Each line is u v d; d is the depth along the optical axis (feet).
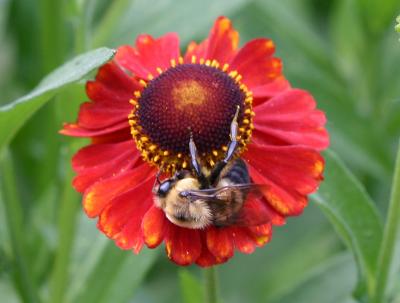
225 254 0.64
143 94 0.68
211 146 0.66
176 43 0.72
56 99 0.81
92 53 0.66
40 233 0.92
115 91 0.70
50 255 0.91
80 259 0.87
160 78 0.68
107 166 0.68
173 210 0.64
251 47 0.71
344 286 0.86
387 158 0.98
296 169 0.67
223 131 0.66
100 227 0.65
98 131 0.69
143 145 0.67
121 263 0.85
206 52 0.72
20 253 0.82
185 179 0.65
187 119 0.66
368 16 1.01
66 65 0.69
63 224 0.83
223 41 0.72
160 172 0.66
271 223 0.65
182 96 0.67
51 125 0.95
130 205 0.65
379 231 0.75
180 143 0.66
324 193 0.75
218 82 0.67
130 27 0.96
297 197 0.66
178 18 0.96
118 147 0.69
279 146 0.67
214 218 0.64
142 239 0.65
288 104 0.69
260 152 0.67
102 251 0.85
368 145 0.98
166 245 0.64
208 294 0.71
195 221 0.64
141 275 0.84
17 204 0.83
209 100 0.67
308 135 0.68
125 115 0.69
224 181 0.65
